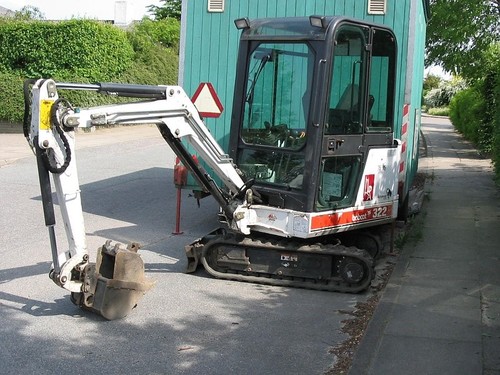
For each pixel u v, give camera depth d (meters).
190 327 6.09
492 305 6.63
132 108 6.09
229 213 7.22
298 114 7.24
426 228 9.93
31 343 5.62
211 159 6.95
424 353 5.43
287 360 5.39
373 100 7.95
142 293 6.29
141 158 18.50
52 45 24.06
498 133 12.43
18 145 20.02
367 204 7.82
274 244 7.33
